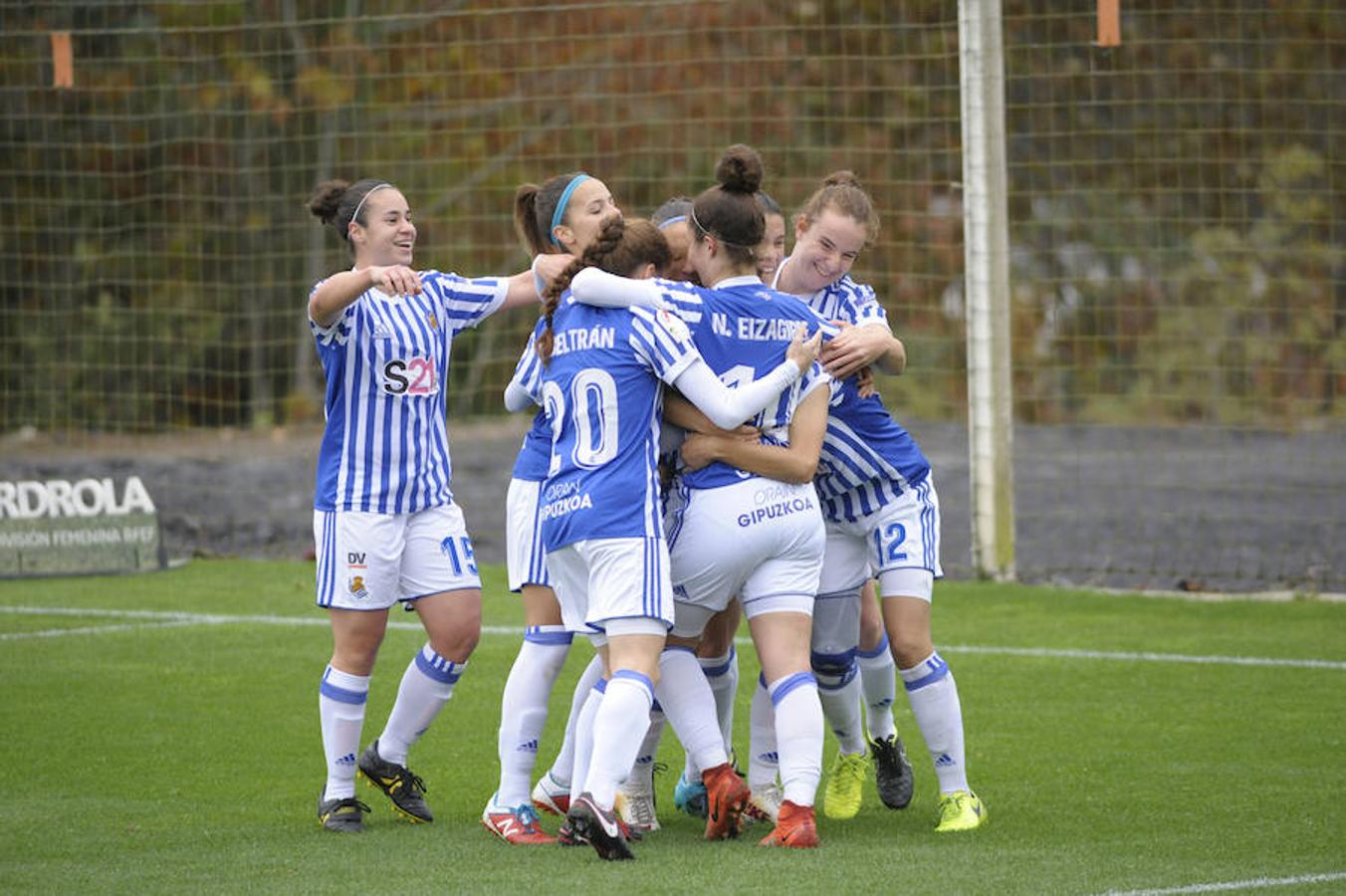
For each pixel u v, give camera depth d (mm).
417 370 19922
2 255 67750
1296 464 60562
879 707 20578
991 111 38219
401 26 74938
